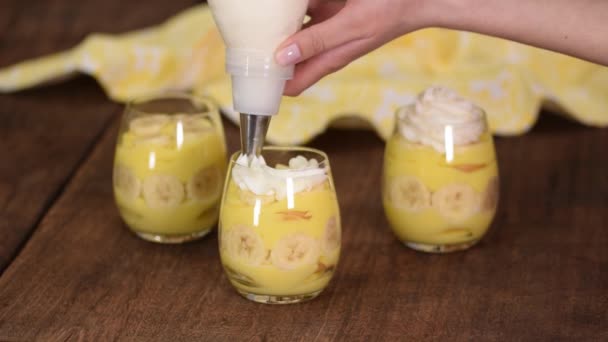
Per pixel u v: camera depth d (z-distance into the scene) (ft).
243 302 3.06
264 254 3.00
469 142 3.29
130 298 3.06
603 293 3.10
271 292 3.03
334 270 3.10
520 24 3.07
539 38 3.09
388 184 3.36
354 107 4.14
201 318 2.97
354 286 3.14
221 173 3.43
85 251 3.31
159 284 3.14
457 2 3.04
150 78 4.53
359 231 3.47
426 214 3.30
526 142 4.16
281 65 2.86
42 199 3.64
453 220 3.30
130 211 3.37
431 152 3.29
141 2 5.80
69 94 4.59
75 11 5.56
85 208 3.58
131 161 3.34
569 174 3.87
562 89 4.44
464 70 4.44
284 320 2.97
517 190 3.75
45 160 3.93
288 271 3.00
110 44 4.52
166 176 3.33
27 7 5.62
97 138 4.15
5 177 3.78
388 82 4.26
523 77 4.30
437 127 3.29
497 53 4.53
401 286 3.14
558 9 3.06
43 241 3.35
